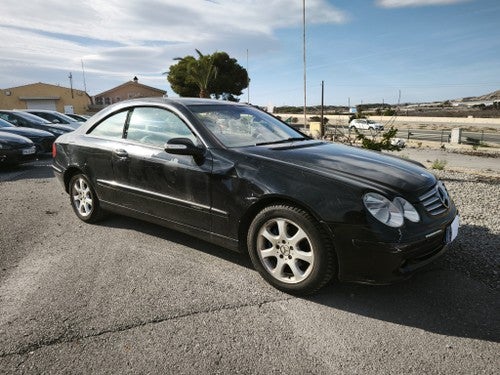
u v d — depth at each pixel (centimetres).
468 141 2520
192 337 239
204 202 326
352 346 232
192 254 365
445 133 3481
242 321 257
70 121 1470
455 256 363
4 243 395
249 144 348
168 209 357
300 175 282
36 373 208
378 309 273
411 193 275
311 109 7994
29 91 5794
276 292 295
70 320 256
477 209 545
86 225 452
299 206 278
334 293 295
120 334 242
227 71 4709
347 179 275
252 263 340
